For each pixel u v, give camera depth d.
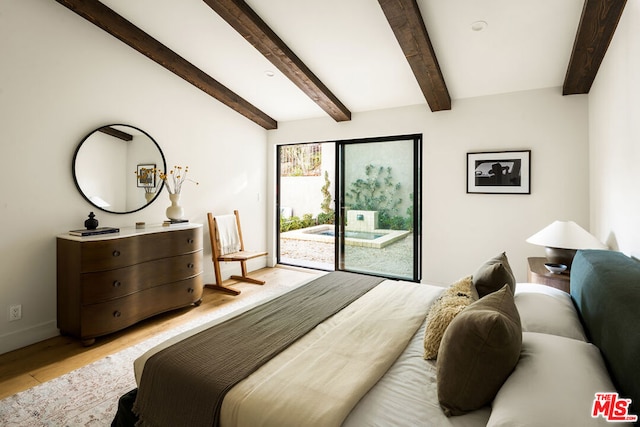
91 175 3.12
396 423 1.07
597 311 1.37
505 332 1.04
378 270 4.61
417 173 4.27
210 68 3.84
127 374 2.28
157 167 3.68
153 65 3.64
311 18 2.86
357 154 4.68
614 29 2.30
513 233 3.65
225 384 1.24
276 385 1.22
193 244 3.52
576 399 0.87
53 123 2.86
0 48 2.54
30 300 2.75
